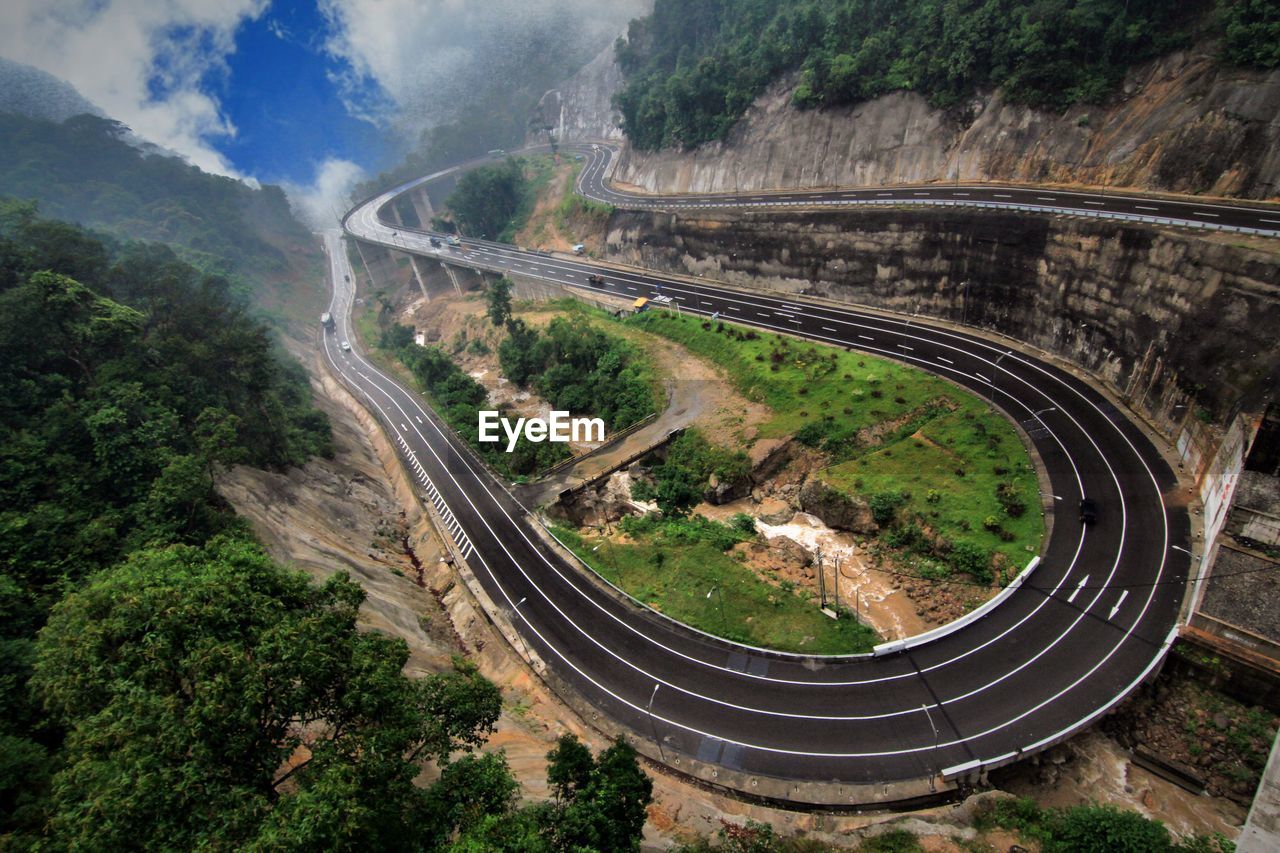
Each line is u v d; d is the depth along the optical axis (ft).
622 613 169.58
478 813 79.77
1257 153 185.98
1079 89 231.91
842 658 144.77
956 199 250.57
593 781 92.02
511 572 191.11
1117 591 145.07
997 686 133.18
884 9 294.05
